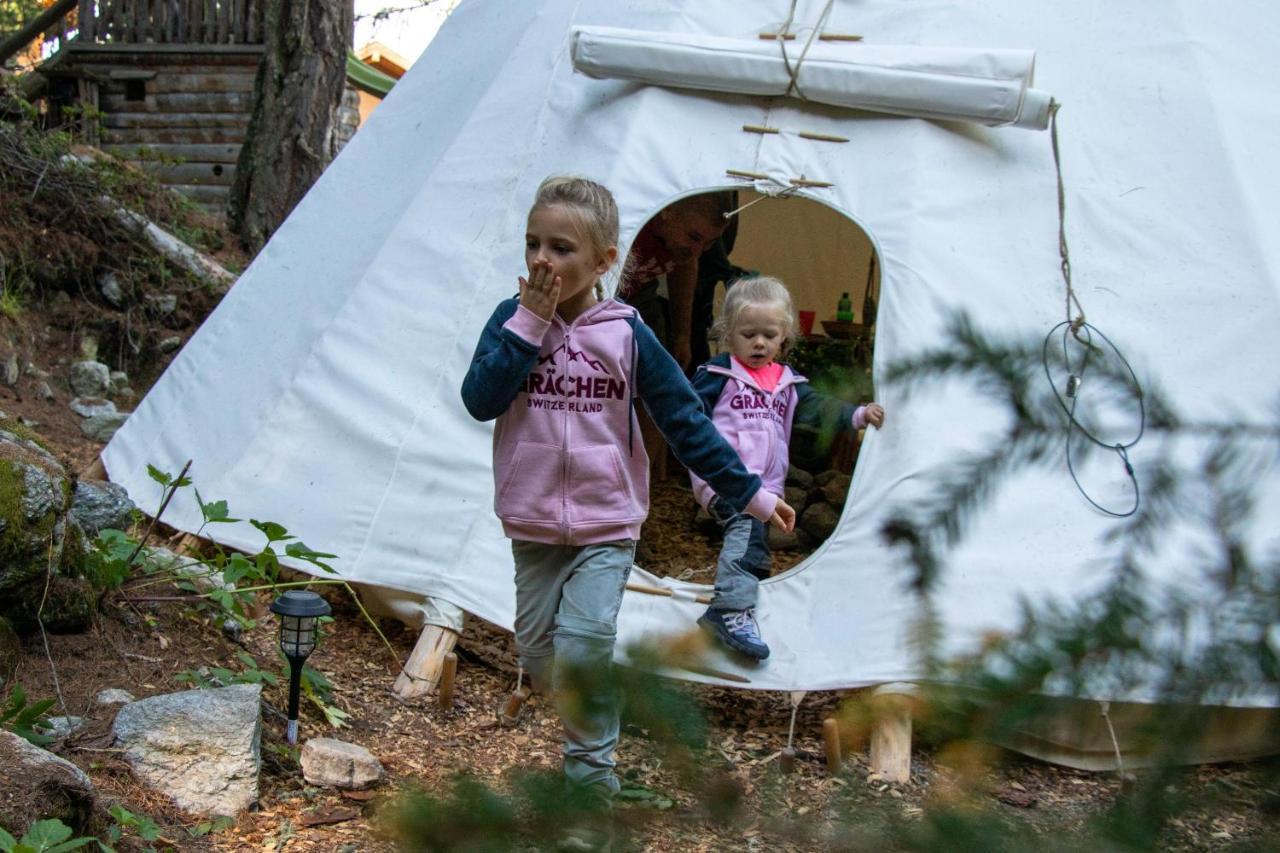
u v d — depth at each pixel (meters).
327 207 5.12
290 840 2.60
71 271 7.04
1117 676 0.80
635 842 0.84
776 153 4.01
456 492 3.92
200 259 7.65
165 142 9.87
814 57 3.98
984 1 4.29
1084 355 0.97
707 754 0.82
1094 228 3.88
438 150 4.71
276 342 4.66
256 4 9.79
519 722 3.51
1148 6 4.30
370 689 3.59
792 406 3.81
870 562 3.52
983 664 0.82
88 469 5.07
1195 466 0.92
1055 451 0.95
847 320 6.55
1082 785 2.88
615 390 2.69
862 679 3.38
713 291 5.77
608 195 2.65
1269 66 4.30
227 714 2.82
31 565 2.99
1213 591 0.84
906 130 3.97
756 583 3.61
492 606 3.76
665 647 0.82
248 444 4.32
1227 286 3.77
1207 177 3.96
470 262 4.25
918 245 3.79
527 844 0.83
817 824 0.82
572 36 4.19
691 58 4.07
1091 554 3.31
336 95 8.88
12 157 7.11
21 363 6.44
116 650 3.19
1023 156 3.97
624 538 2.73
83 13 9.86
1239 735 0.80
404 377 4.16
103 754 2.69
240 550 4.13
